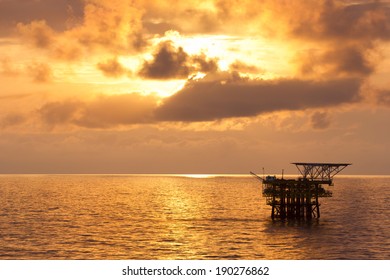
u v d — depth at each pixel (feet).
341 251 302.04
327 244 322.75
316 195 411.34
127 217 474.08
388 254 295.07
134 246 317.01
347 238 343.67
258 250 304.91
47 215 487.20
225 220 443.73
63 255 290.15
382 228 395.14
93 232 371.97
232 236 351.46
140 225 413.39
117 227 400.26
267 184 441.68
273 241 331.57
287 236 350.02
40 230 380.78
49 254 292.40
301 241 332.19
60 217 469.98
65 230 381.60
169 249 307.99
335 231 372.38
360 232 371.15
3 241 330.54
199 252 299.79
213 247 313.53
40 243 324.60
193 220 446.19
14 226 403.34
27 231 375.04
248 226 399.24
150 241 333.83
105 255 291.17
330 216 481.05
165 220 448.65
